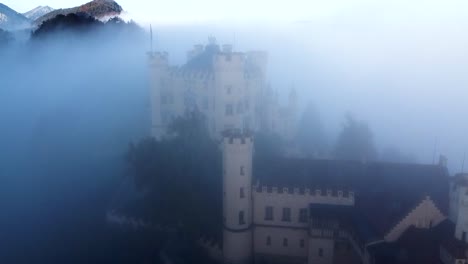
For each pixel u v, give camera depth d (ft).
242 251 205.16
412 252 161.89
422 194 178.09
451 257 148.05
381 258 159.12
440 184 196.03
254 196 206.49
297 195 202.59
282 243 207.92
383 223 178.09
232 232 202.90
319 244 195.42
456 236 155.43
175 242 222.07
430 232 168.96
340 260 195.93
